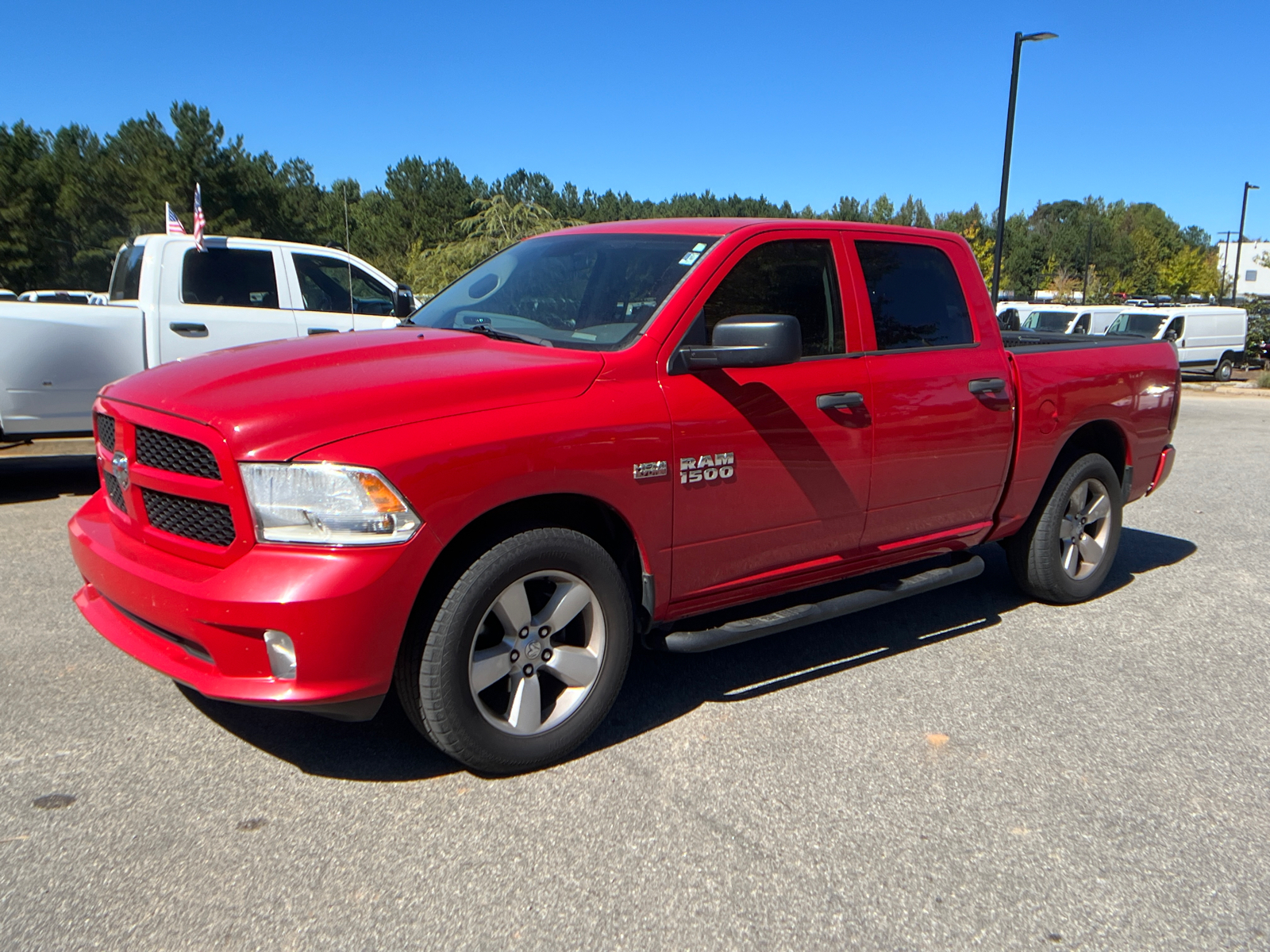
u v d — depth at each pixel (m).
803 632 4.93
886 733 3.79
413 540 2.94
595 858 2.89
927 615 5.26
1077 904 2.76
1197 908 2.76
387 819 3.07
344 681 2.94
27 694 3.86
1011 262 89.88
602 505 3.48
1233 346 28.09
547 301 3.99
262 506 2.88
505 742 3.28
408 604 2.97
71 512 7.07
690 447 3.56
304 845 2.91
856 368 4.12
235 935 2.50
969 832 3.11
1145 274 85.00
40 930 2.50
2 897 2.62
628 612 3.56
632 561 3.71
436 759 3.47
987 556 6.49
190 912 2.59
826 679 4.32
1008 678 4.39
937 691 4.21
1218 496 9.02
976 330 4.70
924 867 2.91
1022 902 2.76
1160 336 26.69
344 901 2.66
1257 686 4.37
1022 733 3.83
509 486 3.12
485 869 2.83
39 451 9.77
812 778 3.42
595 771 3.42
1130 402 5.49
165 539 3.16
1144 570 6.30
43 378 7.56
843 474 4.07
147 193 47.62
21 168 47.72
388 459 2.91
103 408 3.48
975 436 4.57
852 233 4.26
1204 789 3.43
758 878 2.83
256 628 2.87
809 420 3.91
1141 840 3.10
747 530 3.81
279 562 2.88
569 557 3.34
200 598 2.90
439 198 54.22
